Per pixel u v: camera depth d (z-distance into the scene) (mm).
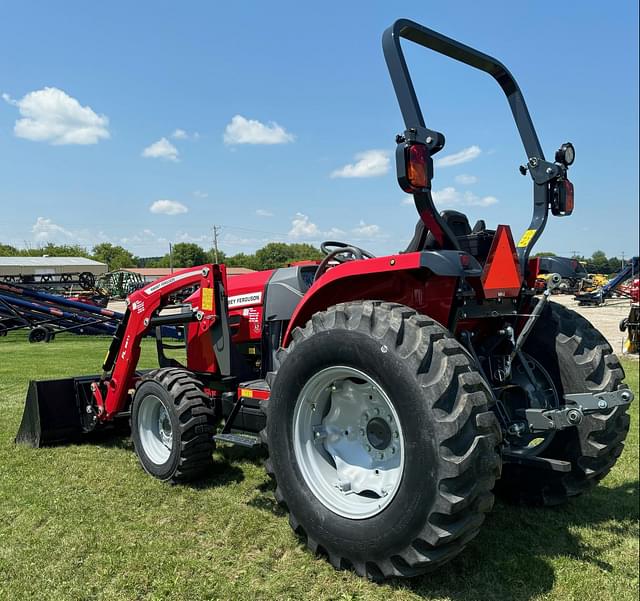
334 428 2768
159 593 2359
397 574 2307
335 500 2564
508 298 2936
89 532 2902
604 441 3029
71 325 13586
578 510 3297
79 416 4555
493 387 3016
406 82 2529
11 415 5469
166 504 3289
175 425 3547
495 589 2432
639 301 11539
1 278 19234
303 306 2969
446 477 2113
